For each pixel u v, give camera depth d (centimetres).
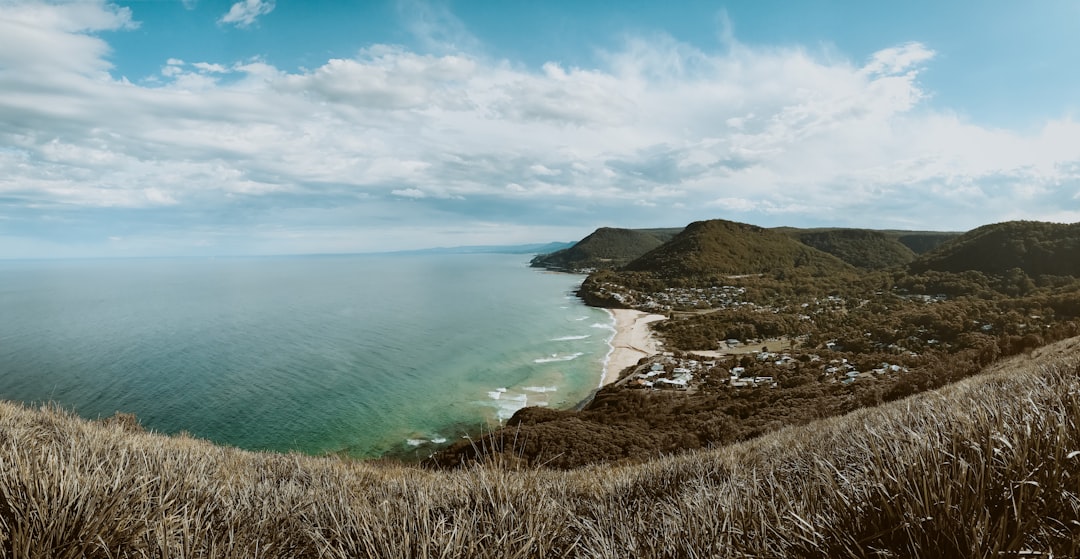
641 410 3744
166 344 7875
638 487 455
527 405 4894
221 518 249
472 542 192
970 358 2828
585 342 8094
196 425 4275
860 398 2488
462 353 7300
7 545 176
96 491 208
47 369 6019
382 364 6619
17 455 233
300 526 259
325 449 3809
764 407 3206
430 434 4122
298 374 6053
